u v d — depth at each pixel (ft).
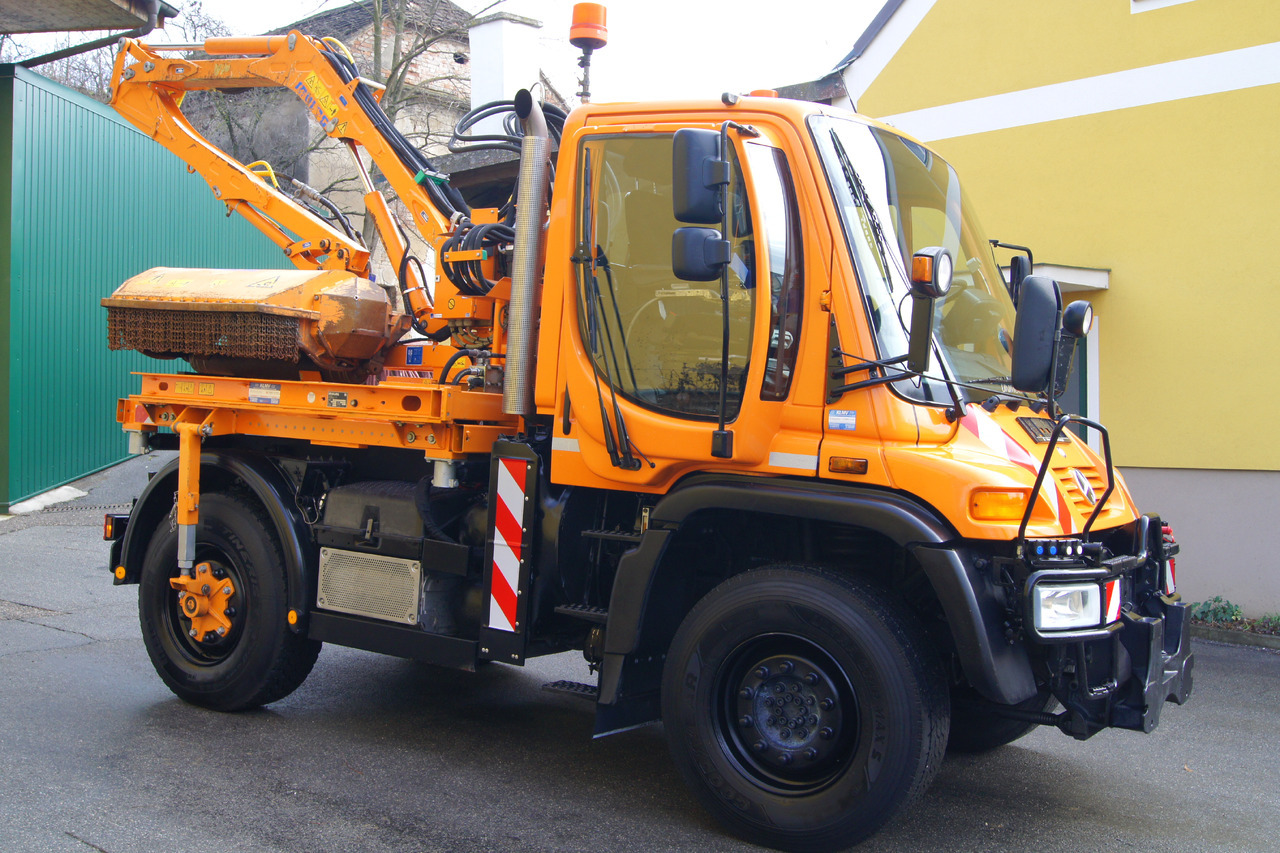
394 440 14.88
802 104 12.57
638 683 13.16
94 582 26.30
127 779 13.33
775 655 12.09
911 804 11.35
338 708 17.15
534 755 15.06
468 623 14.90
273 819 12.20
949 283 11.22
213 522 16.67
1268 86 24.41
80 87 74.54
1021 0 28.07
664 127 13.01
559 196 13.73
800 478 11.97
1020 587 11.29
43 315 39.63
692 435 12.41
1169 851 12.40
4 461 37.93
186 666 16.81
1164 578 13.89
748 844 12.02
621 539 13.19
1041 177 27.89
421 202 17.39
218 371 17.33
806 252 12.05
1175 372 25.88
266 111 64.34
